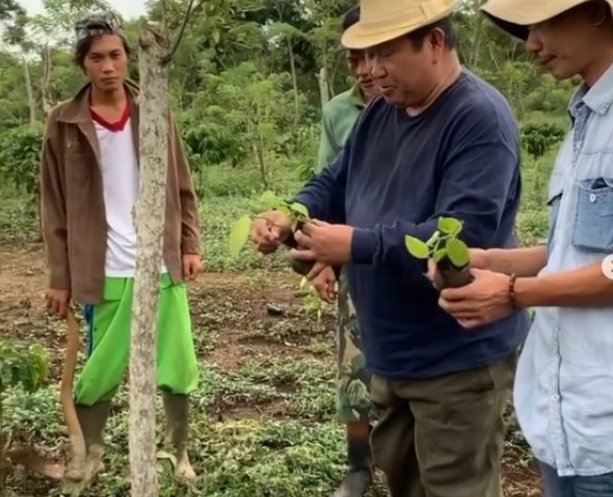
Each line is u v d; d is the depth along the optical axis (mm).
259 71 22938
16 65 21469
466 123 2775
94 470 4207
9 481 4234
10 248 12250
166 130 2793
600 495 2281
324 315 7945
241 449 4652
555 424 2328
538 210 13047
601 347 2244
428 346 2951
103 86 3949
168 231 4090
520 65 19000
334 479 4398
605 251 2201
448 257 2271
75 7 13508
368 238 2709
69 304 4074
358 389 4012
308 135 19891
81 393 4121
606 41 2209
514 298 2270
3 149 13094
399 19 2719
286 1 22969
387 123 3025
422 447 3061
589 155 2238
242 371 6332
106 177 3996
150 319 2855
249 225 2578
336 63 21266
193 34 2906
